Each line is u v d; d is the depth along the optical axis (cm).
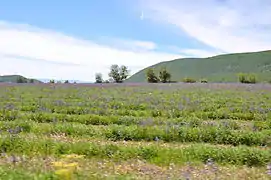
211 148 1466
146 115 2550
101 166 1206
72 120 2244
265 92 4681
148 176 1074
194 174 1140
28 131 1884
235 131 1806
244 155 1388
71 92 4581
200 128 1855
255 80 10275
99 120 2219
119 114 2570
